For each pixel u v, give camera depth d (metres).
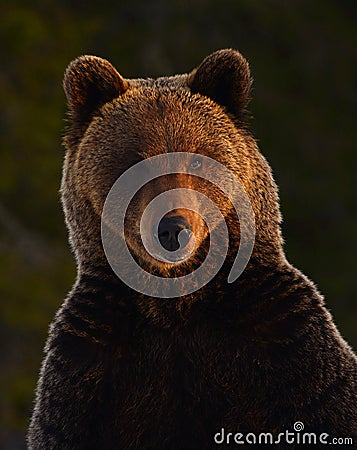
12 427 29.20
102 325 11.26
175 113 11.50
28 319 30.78
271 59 37.47
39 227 33.53
